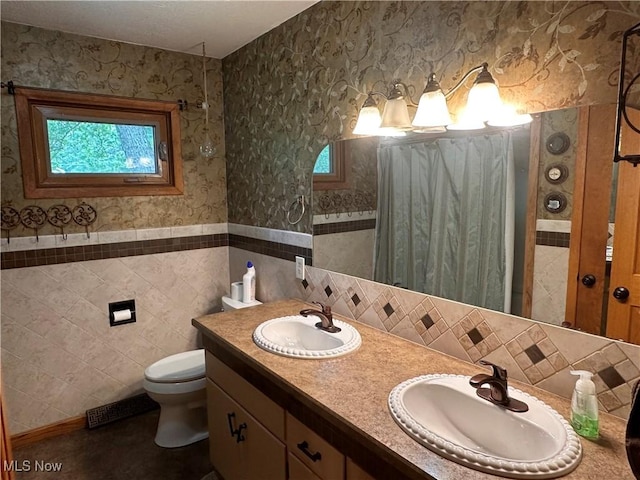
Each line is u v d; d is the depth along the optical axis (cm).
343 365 141
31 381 229
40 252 225
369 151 176
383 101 169
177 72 260
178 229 272
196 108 271
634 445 80
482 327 139
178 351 281
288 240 232
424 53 152
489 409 114
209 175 281
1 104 208
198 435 237
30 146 217
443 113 137
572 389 118
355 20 177
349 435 108
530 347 127
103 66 235
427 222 155
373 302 179
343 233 193
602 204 110
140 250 258
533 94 122
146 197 257
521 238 127
